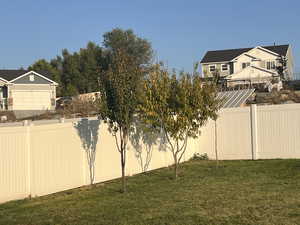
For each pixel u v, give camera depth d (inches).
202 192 434.6
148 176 565.9
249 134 703.7
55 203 408.2
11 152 411.5
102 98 446.0
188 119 546.6
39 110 1966.0
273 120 685.3
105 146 535.8
